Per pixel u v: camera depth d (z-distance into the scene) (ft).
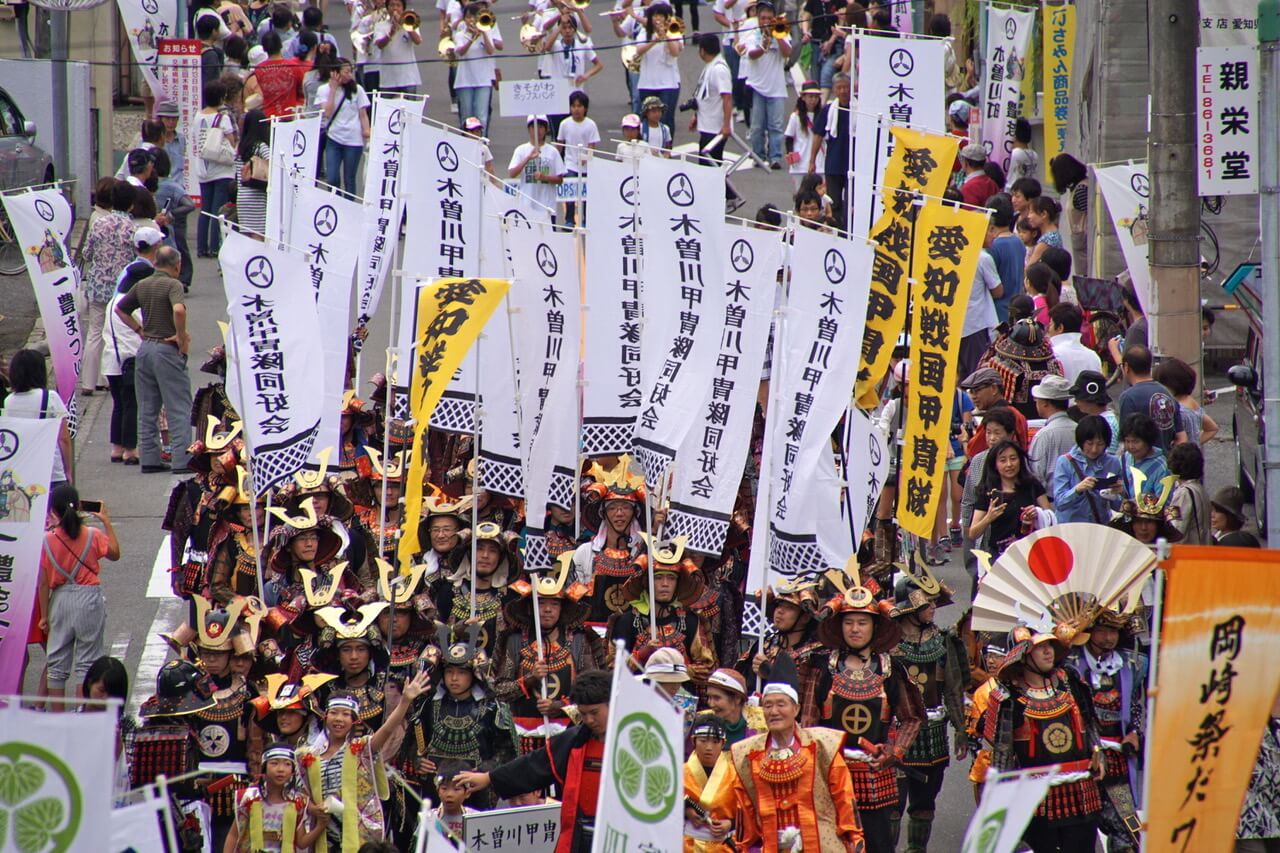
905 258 145.18
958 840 136.26
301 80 282.36
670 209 142.51
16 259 279.49
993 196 224.12
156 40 300.20
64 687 148.77
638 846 86.17
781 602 127.85
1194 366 186.19
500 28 423.64
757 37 323.37
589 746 112.68
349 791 113.91
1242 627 82.43
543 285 148.97
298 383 151.02
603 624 139.85
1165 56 182.09
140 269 213.87
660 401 143.02
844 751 118.32
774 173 327.06
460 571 142.82
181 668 120.88
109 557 151.94
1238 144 167.94
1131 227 201.05
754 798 108.88
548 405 148.56
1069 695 118.93
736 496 146.82
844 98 272.10
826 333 137.80
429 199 160.86
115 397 213.87
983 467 155.33
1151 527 135.74
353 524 153.99
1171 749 82.38
